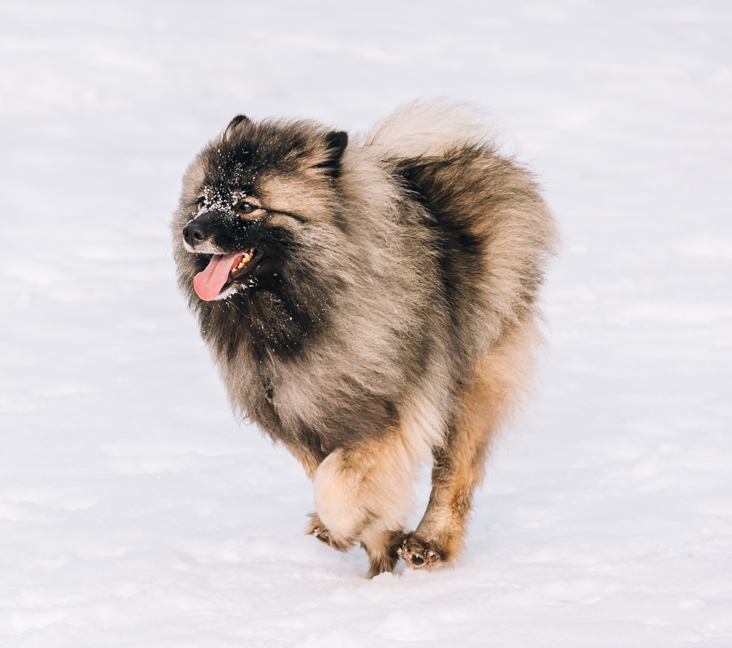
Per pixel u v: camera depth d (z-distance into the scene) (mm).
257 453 11672
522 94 39500
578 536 8781
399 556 8750
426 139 10039
